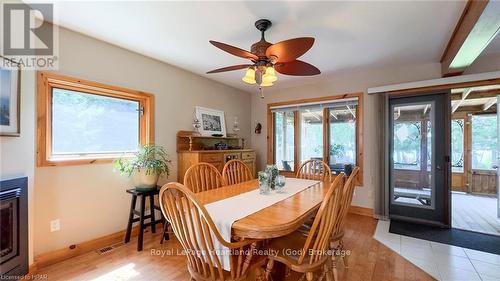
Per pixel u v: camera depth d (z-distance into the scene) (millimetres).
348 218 3492
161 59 3094
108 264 2156
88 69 2426
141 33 2361
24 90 1873
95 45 2480
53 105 2260
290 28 2240
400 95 3381
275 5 1867
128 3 1848
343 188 1658
